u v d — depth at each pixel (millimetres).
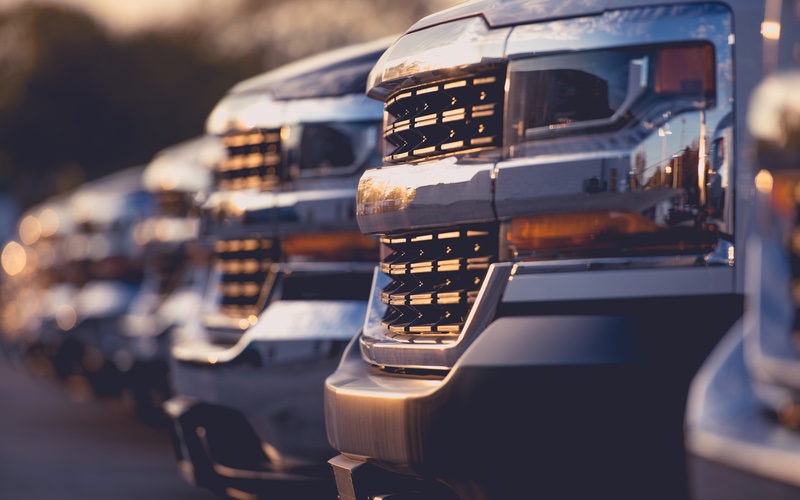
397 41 5035
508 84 4391
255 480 6199
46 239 15258
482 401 4059
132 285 12102
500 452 4039
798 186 3035
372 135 6199
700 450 2963
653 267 4051
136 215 12180
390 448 4422
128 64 59781
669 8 4195
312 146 6336
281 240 6352
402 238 4883
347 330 5961
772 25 3354
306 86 6473
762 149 3098
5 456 11531
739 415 2916
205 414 6453
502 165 4328
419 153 4738
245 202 6492
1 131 61312
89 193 14453
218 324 6770
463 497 4238
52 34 61000
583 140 4191
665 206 4059
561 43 4293
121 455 11398
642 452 3918
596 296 4098
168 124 58531
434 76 4703
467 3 4832
